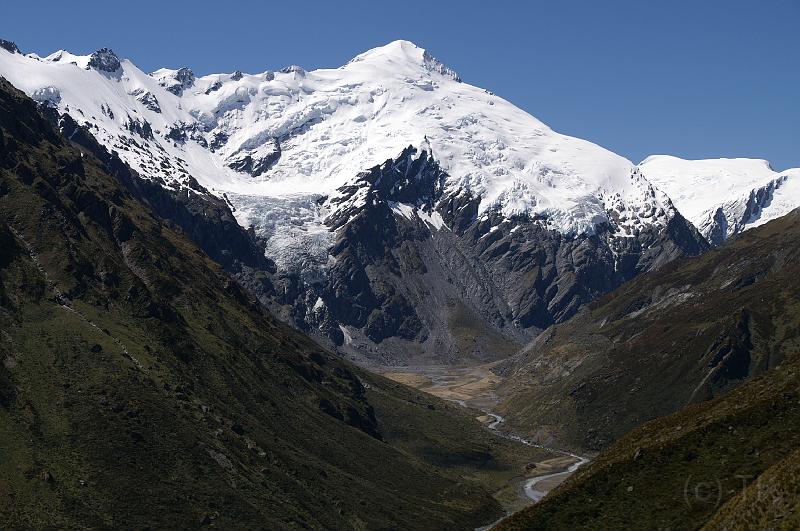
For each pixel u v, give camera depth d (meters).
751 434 110.00
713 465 107.88
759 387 119.62
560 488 122.19
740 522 90.94
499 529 109.62
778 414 111.19
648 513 105.44
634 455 112.62
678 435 114.12
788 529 85.75
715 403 123.12
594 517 107.50
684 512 103.44
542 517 109.56
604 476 111.62
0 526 143.50
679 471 108.81
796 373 116.81
